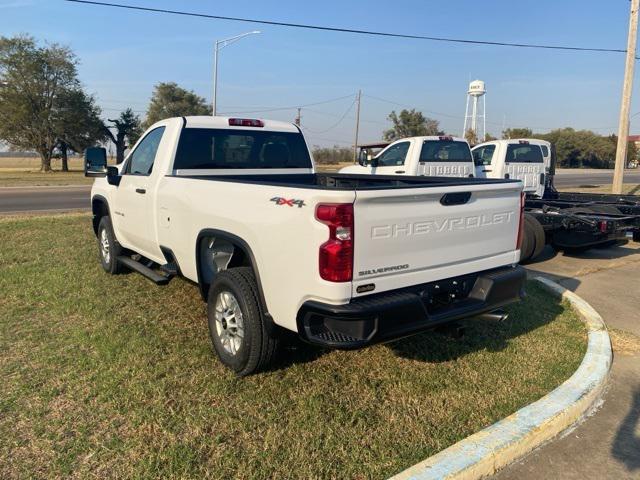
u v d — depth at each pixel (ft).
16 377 12.39
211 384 12.37
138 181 17.99
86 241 29.40
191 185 14.62
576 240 27.32
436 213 11.51
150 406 11.27
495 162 41.47
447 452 9.90
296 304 10.91
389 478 9.20
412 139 38.01
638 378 13.87
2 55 169.89
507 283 13.03
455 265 12.19
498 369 13.69
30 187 85.56
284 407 11.48
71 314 16.87
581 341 15.70
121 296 18.78
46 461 9.37
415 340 15.37
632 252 31.58
